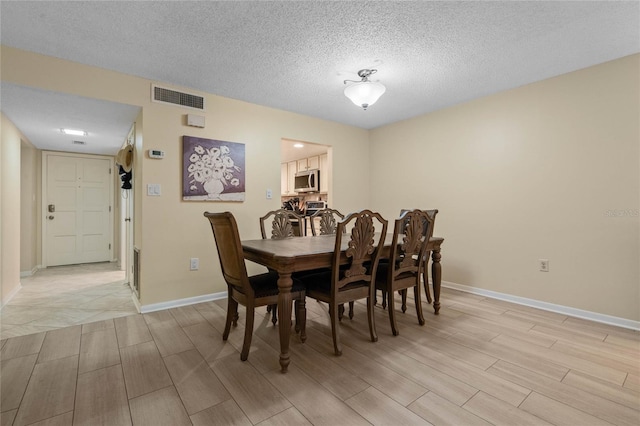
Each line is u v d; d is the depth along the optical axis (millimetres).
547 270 2920
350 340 2254
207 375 1782
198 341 2236
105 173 5414
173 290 3018
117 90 2711
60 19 1961
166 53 2404
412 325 2541
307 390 1633
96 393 1606
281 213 3084
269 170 3662
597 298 2635
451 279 3691
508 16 1955
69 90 2500
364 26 2057
